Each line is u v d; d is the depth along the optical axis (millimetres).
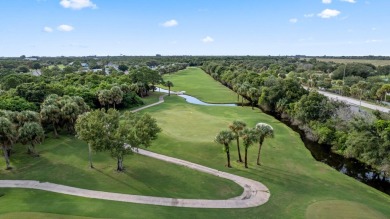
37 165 45625
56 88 79688
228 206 34375
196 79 175750
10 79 95688
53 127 60875
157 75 123688
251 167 46750
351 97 114188
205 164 47406
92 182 39781
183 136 60625
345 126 60312
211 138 59594
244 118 79438
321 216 32406
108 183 39562
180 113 84562
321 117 67250
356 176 47125
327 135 59688
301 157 52312
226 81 147625
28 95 72938
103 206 31750
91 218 28375
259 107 99062
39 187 38094
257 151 53750
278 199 36625
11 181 39938
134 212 30688
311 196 37750
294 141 61438
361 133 51094
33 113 51312
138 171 43781
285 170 46281
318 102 69938
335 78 172625
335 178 44344
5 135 41938
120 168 43750
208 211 32812
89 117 43844
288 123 78500
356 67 173875
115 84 99500
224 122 73812
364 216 32531
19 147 53281
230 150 53594
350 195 38594
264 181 41906
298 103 73750
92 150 46531
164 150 52688
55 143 56000
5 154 43688
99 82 112625
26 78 102375
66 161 47250
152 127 44469
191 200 35469
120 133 41562
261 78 112188
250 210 33594
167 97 116562
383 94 104812
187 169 45062
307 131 67562
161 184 39688
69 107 59156
